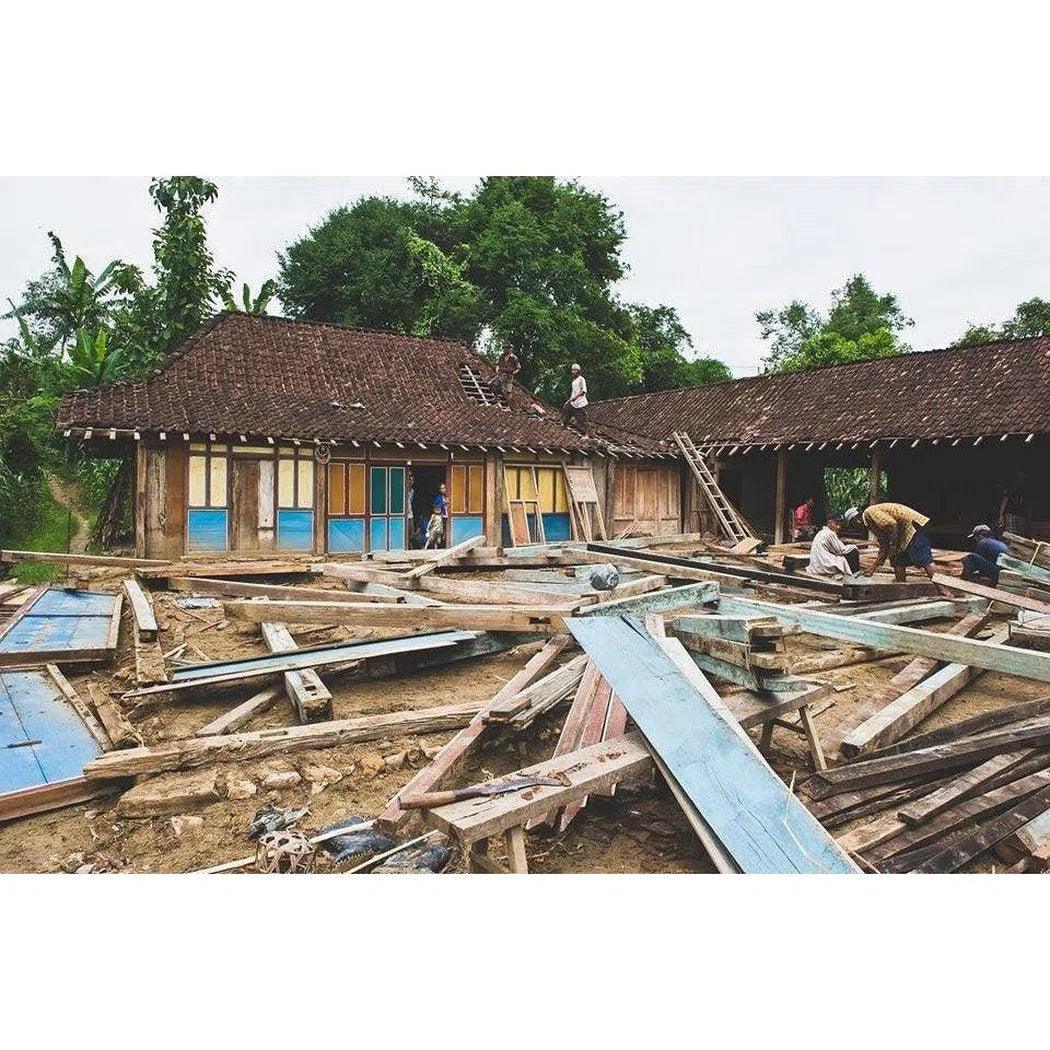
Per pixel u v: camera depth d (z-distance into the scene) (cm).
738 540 1786
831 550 1104
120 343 2392
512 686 606
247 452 1413
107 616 852
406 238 3053
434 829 429
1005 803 432
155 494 1333
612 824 434
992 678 707
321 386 1652
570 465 1805
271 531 1437
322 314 3228
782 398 2047
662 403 2402
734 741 398
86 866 400
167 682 612
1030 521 1712
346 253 3062
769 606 788
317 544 1476
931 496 1955
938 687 629
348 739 536
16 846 417
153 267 2314
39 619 817
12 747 498
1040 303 3212
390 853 404
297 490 1460
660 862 400
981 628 851
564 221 3102
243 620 883
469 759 526
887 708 582
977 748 494
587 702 554
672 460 2048
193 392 1455
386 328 3058
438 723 563
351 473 1516
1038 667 570
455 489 1642
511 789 378
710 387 2338
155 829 434
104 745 515
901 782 471
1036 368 1622
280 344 1742
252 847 419
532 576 1132
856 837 399
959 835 411
